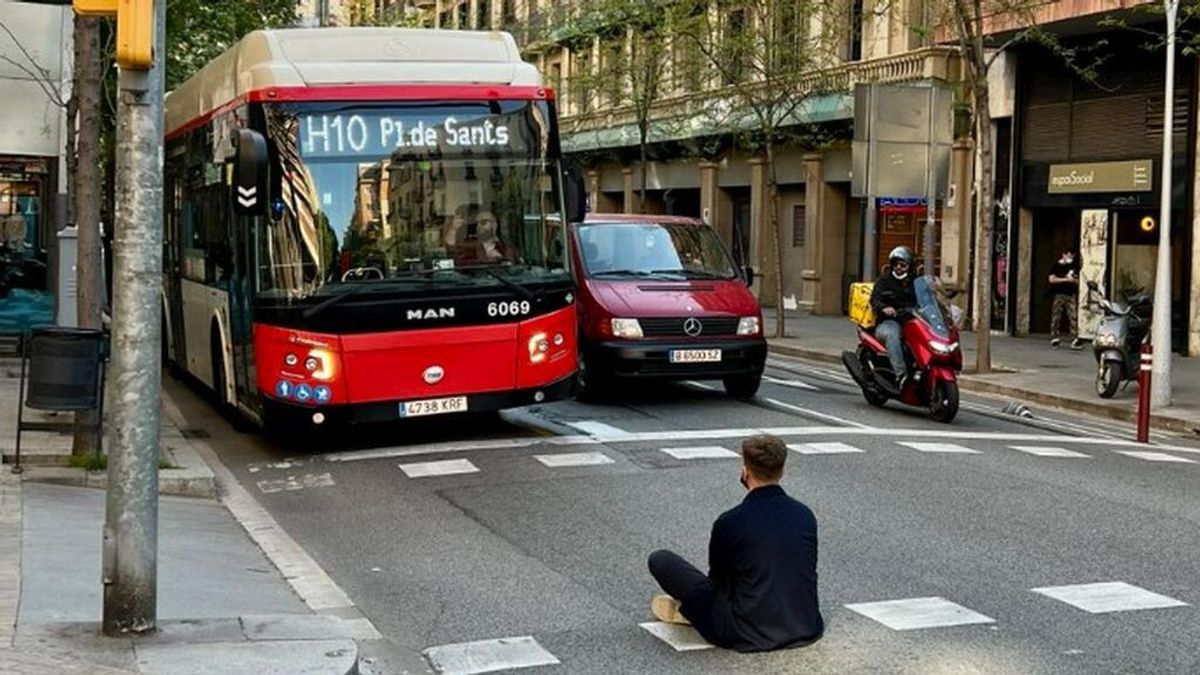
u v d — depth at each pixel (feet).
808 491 36.24
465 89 42.45
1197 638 23.61
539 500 35.73
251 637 22.63
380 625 25.25
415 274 41.47
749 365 53.47
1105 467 41.57
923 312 52.19
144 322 22.18
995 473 39.50
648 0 114.73
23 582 25.62
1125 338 61.21
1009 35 88.02
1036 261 97.04
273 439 46.60
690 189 147.23
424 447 43.68
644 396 56.29
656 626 24.58
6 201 69.46
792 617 22.89
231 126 44.47
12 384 56.49
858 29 111.65
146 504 22.41
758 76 110.52
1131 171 86.38
